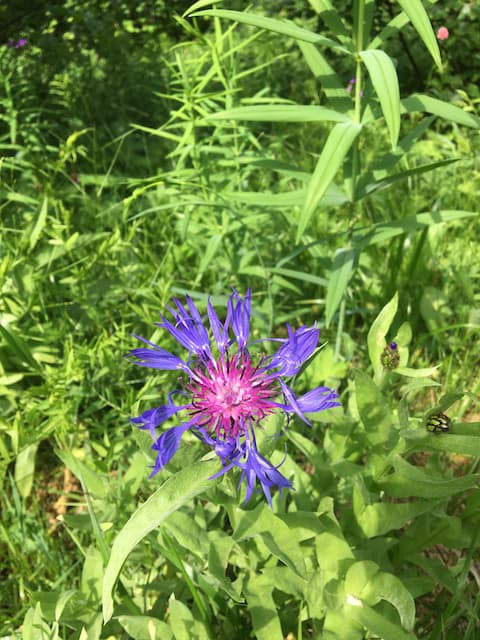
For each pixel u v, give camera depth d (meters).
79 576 0.26
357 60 0.26
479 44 0.58
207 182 0.36
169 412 0.16
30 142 0.46
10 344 0.28
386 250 0.40
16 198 0.35
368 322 0.37
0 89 0.46
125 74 0.57
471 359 0.35
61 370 0.28
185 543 0.21
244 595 0.20
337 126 0.26
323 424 0.31
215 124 0.35
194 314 0.17
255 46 0.66
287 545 0.19
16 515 0.27
